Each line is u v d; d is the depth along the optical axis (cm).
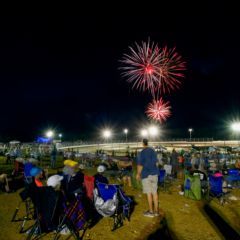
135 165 1162
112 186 679
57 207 538
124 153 3444
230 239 571
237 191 1038
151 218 689
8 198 876
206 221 678
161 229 615
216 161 1959
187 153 2677
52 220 532
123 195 677
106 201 664
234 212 758
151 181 709
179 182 1255
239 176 1106
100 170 776
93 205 692
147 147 716
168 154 2517
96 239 555
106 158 1919
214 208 796
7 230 593
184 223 660
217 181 882
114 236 571
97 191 694
